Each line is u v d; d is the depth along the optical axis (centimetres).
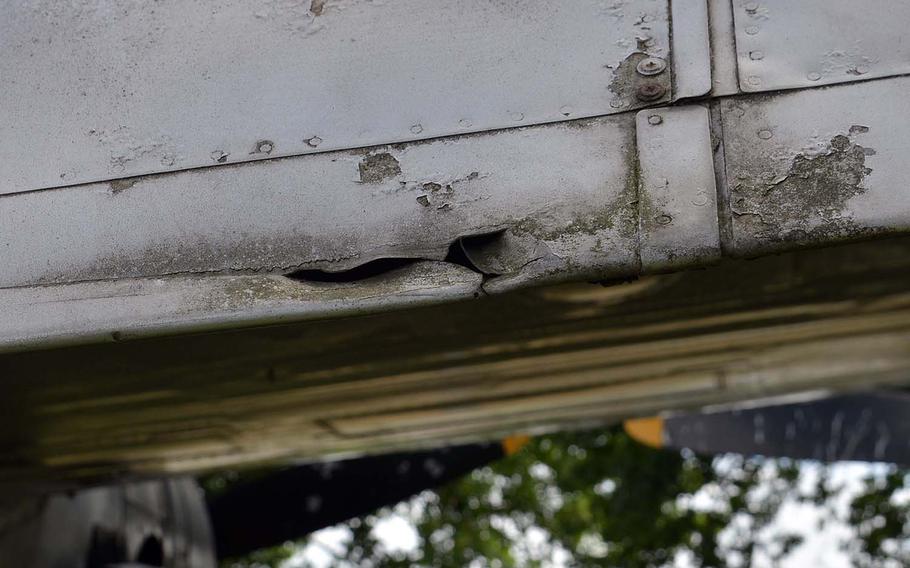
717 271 279
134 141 231
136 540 438
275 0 233
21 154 234
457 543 934
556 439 962
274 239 221
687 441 617
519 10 223
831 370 419
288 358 293
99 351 267
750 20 214
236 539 521
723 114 210
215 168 226
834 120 206
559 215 211
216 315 217
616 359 344
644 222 207
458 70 222
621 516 934
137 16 237
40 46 239
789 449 600
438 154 219
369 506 521
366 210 219
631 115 214
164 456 388
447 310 271
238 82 230
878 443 590
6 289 226
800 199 203
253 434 382
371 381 328
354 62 227
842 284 300
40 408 310
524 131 217
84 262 226
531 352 321
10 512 388
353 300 214
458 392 359
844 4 212
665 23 217
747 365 391
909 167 202
